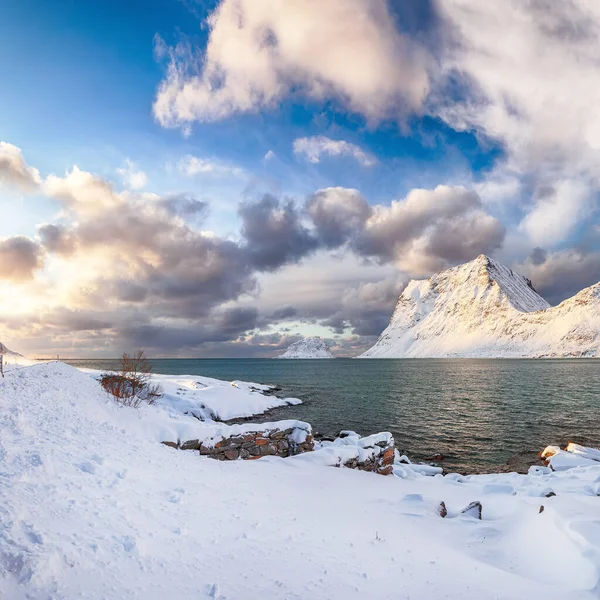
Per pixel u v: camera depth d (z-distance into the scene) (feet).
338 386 224.53
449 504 34.30
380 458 49.47
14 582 13.33
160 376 143.23
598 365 510.58
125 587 14.83
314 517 25.75
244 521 23.15
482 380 268.41
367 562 19.66
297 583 16.84
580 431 94.63
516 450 76.84
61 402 41.37
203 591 15.52
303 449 49.96
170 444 41.01
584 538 20.39
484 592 17.34
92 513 19.66
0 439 26.89
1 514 16.90
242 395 127.44
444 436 90.12
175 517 21.88
